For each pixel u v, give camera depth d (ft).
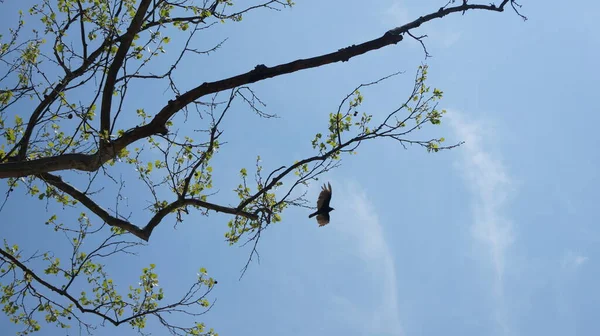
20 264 37.86
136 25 32.58
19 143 34.42
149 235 37.11
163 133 34.50
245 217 38.78
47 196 39.63
